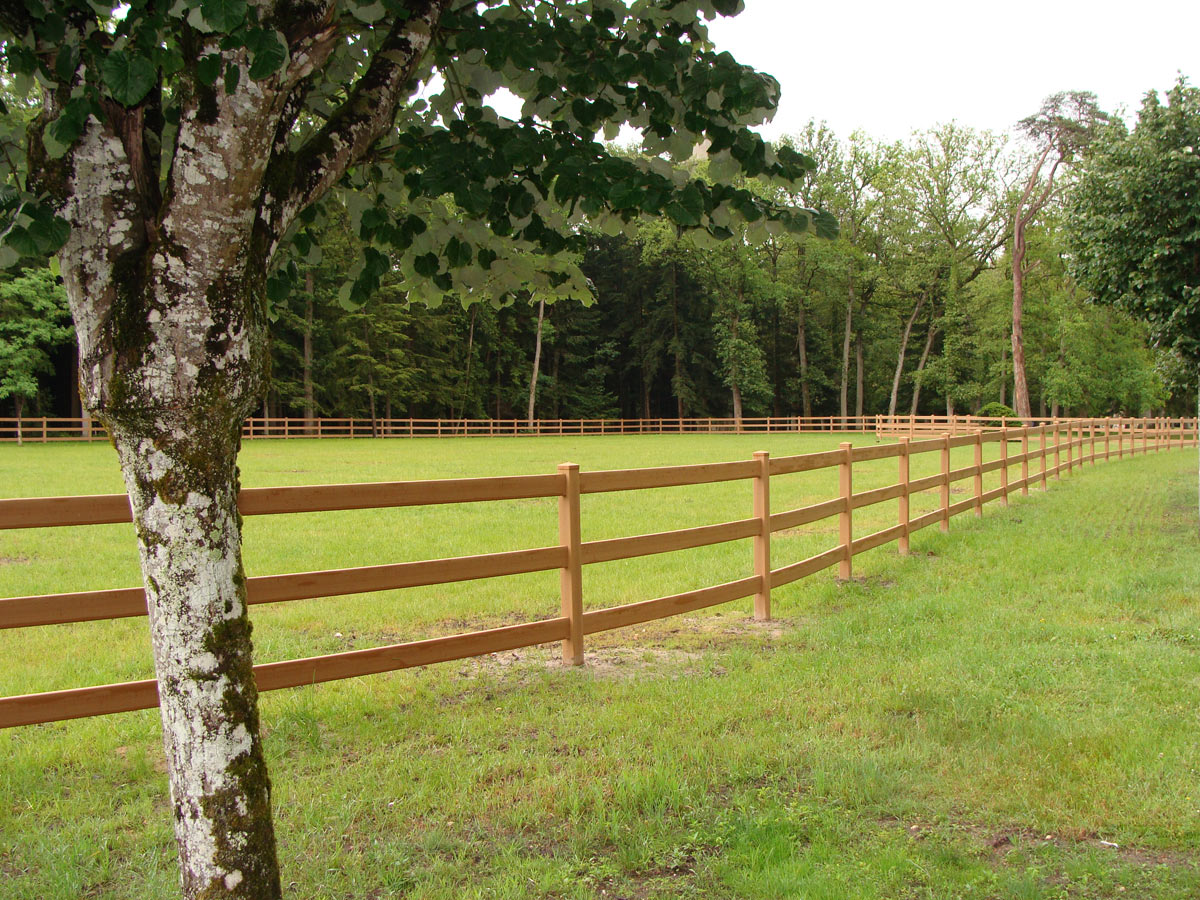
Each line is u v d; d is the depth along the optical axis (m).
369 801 3.44
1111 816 3.28
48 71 1.74
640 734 4.15
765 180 2.62
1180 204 10.02
